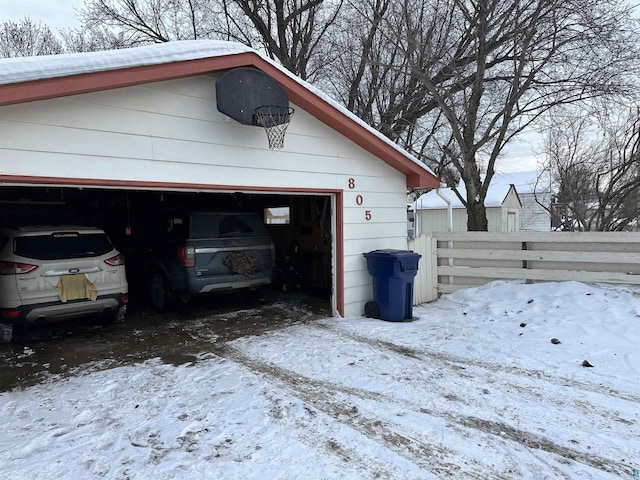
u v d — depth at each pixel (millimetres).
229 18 17812
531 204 23016
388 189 7852
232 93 5336
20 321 5508
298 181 6453
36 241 5734
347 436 3320
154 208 8727
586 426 3432
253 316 7316
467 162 10664
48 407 3938
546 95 10516
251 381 4445
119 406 3938
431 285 8500
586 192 13211
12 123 3998
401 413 3686
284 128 5906
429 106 14680
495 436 3295
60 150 4289
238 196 9984
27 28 20812
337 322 6832
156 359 5215
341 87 17141
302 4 16984
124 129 4727
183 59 4852
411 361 4957
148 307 8094
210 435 3379
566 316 6219
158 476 2852
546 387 4176
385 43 15000
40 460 3064
